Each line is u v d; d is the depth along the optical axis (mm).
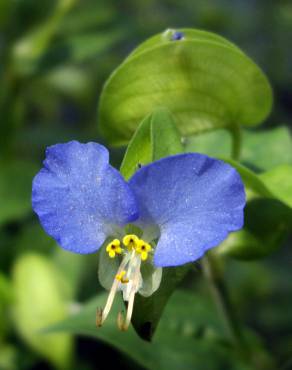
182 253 125
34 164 246
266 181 152
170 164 124
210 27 359
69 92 319
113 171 127
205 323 185
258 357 182
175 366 177
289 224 160
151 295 131
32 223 252
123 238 132
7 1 239
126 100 154
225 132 178
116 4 357
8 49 242
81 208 130
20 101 250
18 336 218
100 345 241
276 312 268
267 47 365
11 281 217
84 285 231
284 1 372
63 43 243
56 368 213
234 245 162
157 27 289
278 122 333
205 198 125
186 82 152
